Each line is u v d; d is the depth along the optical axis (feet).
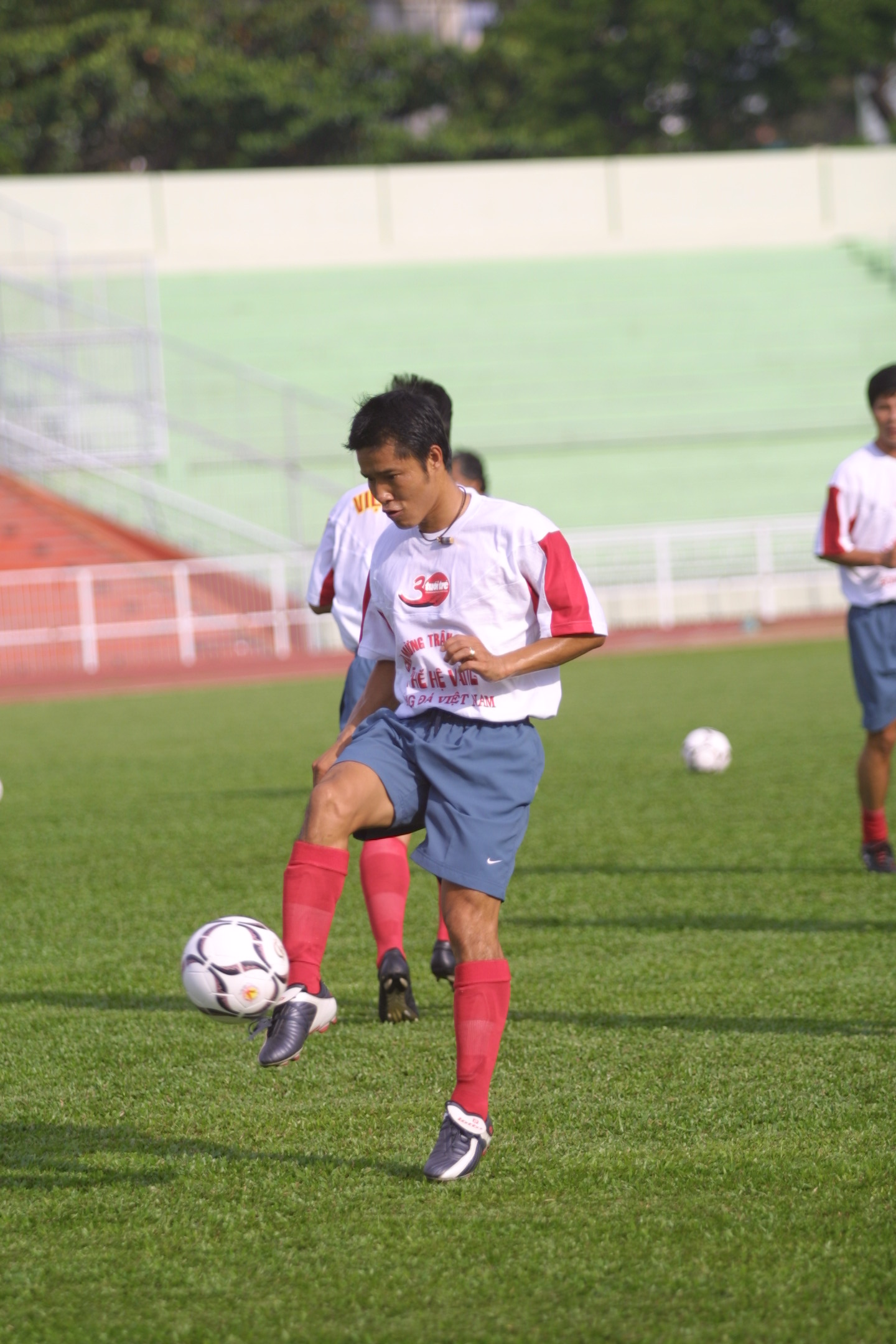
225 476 313.32
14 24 435.53
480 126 497.05
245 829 96.84
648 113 528.22
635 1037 50.90
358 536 57.31
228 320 349.82
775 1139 40.78
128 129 451.94
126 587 245.86
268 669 230.48
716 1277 32.45
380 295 360.89
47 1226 36.22
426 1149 40.83
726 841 87.35
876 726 75.36
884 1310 30.86
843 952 61.62
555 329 358.64
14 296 324.19
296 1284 32.73
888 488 73.82
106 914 73.36
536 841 89.10
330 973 61.62
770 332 363.56
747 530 267.59
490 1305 31.50
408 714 41.14
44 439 292.20
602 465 332.39
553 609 39.17
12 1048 51.72
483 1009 38.65
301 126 452.35
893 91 547.90
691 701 165.89
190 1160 40.52
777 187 388.16
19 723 172.65
